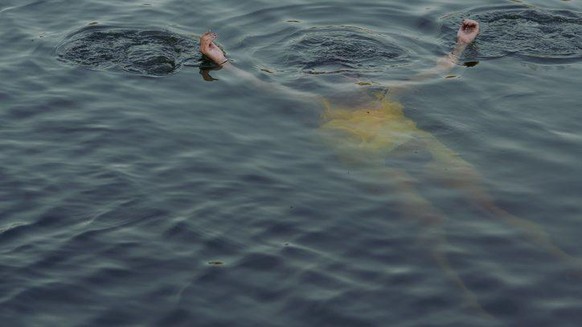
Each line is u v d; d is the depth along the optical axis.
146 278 5.39
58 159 6.14
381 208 5.79
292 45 7.24
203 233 5.65
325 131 6.38
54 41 7.25
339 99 6.63
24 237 5.61
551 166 6.08
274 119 6.49
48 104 6.60
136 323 5.17
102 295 5.30
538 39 7.24
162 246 5.57
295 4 7.80
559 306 5.25
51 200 5.84
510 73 6.90
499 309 5.24
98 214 5.76
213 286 5.35
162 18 7.59
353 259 5.50
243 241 5.60
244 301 5.27
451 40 7.29
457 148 6.23
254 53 7.17
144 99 6.67
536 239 5.60
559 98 6.65
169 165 6.10
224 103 6.64
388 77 6.86
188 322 5.17
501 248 5.55
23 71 6.92
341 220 5.72
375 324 5.17
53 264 5.46
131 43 7.25
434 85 6.77
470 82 6.81
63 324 5.16
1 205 5.80
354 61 7.05
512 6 7.69
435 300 5.28
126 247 5.56
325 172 6.05
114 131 6.37
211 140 6.30
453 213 5.75
